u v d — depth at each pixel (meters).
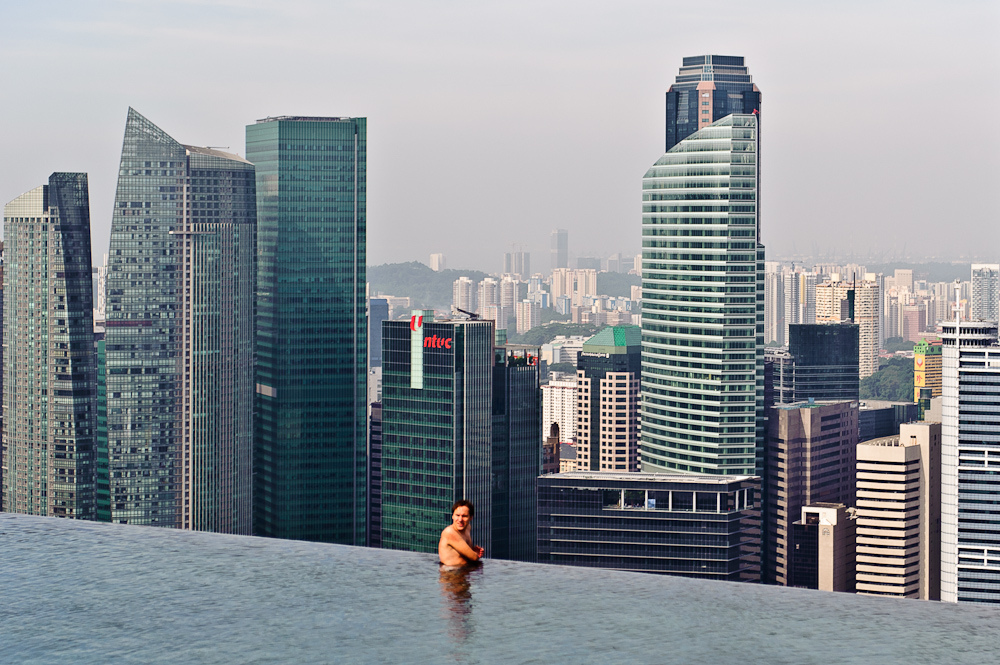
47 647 32.31
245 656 31.25
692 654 31.11
